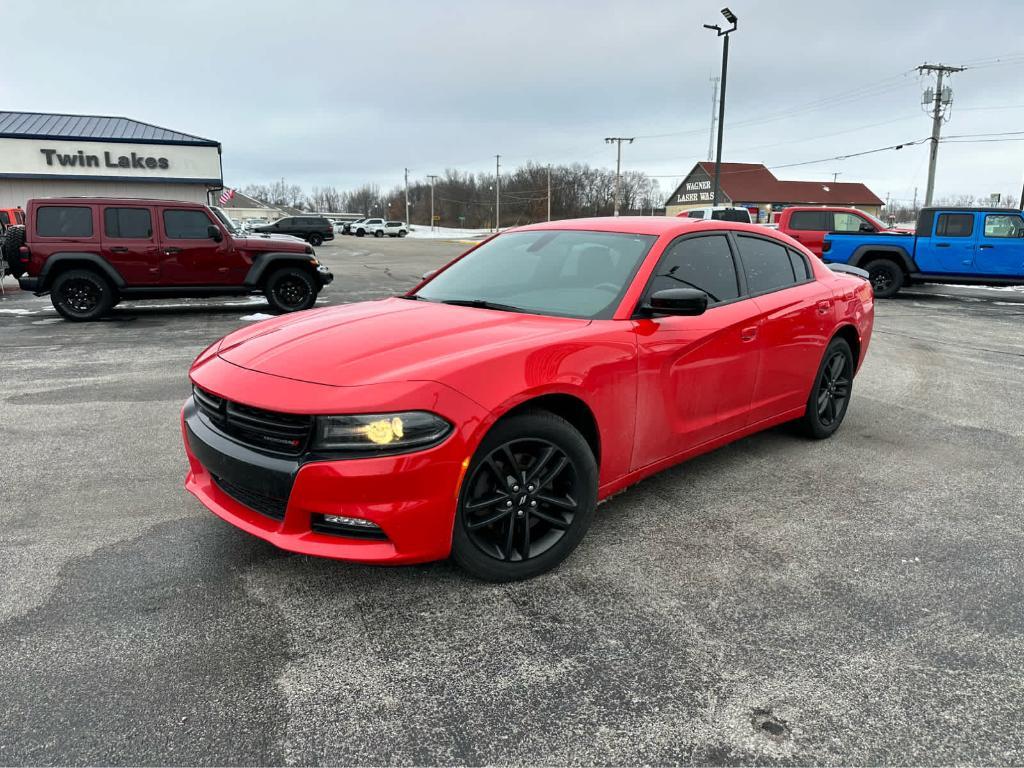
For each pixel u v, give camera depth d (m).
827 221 15.05
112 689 2.01
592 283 3.16
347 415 2.23
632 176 108.62
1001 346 8.29
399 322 2.89
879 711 1.97
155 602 2.47
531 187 104.00
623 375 2.82
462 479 2.35
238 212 85.62
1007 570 2.80
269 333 2.94
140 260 9.84
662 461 3.20
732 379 3.47
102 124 29.50
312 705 1.97
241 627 2.33
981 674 2.14
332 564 2.76
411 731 1.88
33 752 1.76
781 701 2.01
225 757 1.77
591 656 2.21
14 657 2.15
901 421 4.99
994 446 4.43
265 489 2.35
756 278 3.78
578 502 2.71
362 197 152.00
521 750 1.81
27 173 26.81
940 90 36.88
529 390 2.45
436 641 2.28
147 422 4.77
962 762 1.78
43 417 4.89
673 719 1.93
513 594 2.57
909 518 3.30
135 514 3.23
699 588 2.63
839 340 4.39
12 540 2.95
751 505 3.42
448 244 44.47
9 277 16.11
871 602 2.55
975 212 12.98
